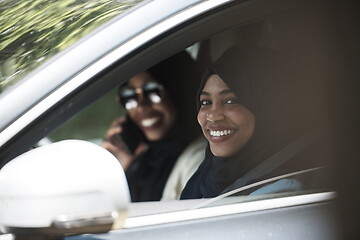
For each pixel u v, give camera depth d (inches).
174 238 98.4
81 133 285.9
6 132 93.0
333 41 122.4
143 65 100.4
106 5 110.0
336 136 120.9
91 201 80.2
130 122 179.2
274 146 122.4
